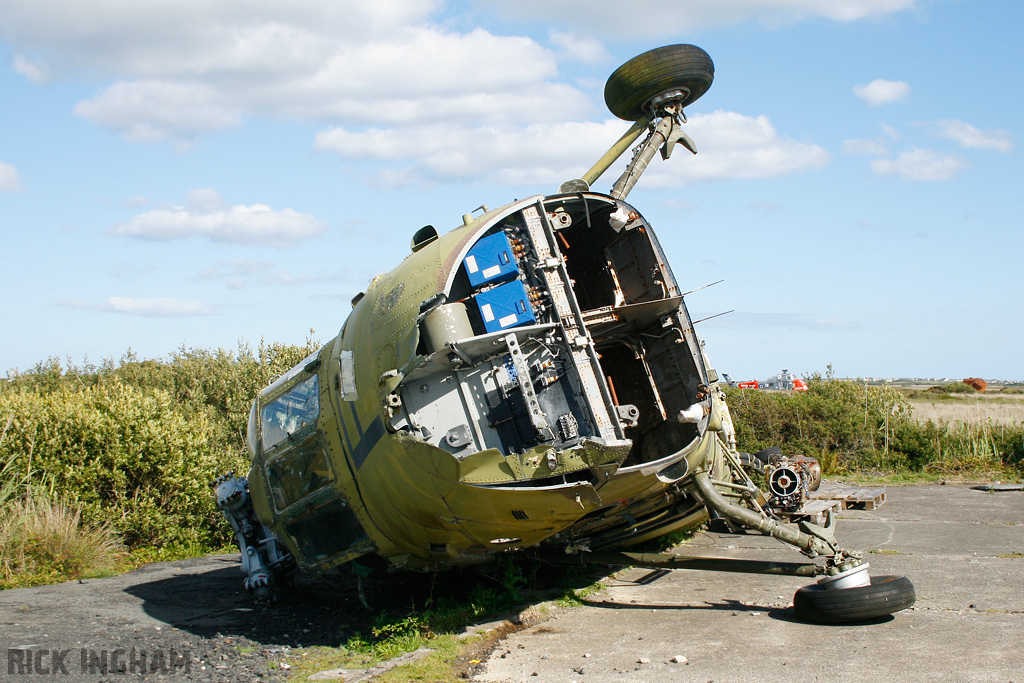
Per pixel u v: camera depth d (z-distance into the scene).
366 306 7.06
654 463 6.05
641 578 8.50
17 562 10.54
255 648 6.68
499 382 6.12
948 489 13.73
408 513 6.79
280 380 8.97
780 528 6.67
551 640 6.24
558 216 6.68
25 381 21.66
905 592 6.16
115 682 5.72
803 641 5.81
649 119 8.91
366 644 6.47
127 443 12.57
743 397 17.73
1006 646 5.41
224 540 13.43
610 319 7.09
